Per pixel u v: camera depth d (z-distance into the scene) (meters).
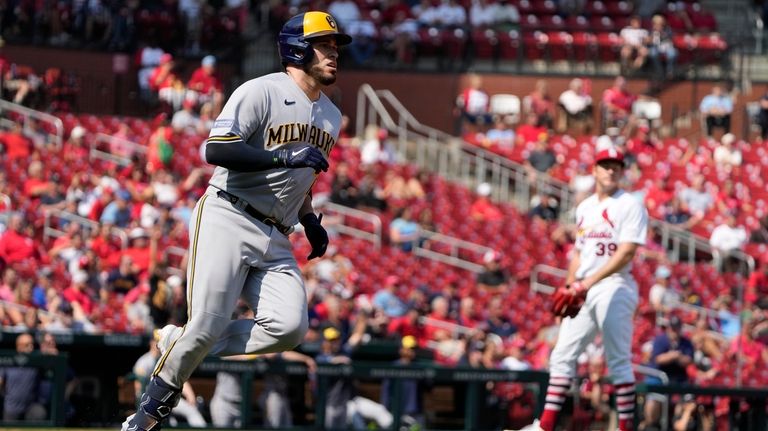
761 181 87.69
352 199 75.81
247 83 22.67
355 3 102.94
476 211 79.69
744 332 62.78
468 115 93.50
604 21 106.12
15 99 81.94
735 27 111.06
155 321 50.50
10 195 64.44
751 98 100.62
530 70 100.44
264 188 22.83
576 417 45.72
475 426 45.69
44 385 41.31
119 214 62.62
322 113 23.36
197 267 22.84
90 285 54.03
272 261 23.25
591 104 95.31
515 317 66.31
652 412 46.00
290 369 44.38
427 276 69.50
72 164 71.44
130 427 22.97
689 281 73.38
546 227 78.56
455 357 52.25
